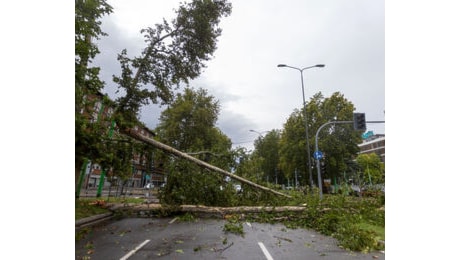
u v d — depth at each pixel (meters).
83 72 8.01
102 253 5.35
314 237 7.35
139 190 24.75
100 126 9.07
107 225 8.82
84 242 6.28
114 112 11.90
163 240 6.59
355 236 6.41
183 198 11.14
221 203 12.05
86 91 8.44
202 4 15.02
